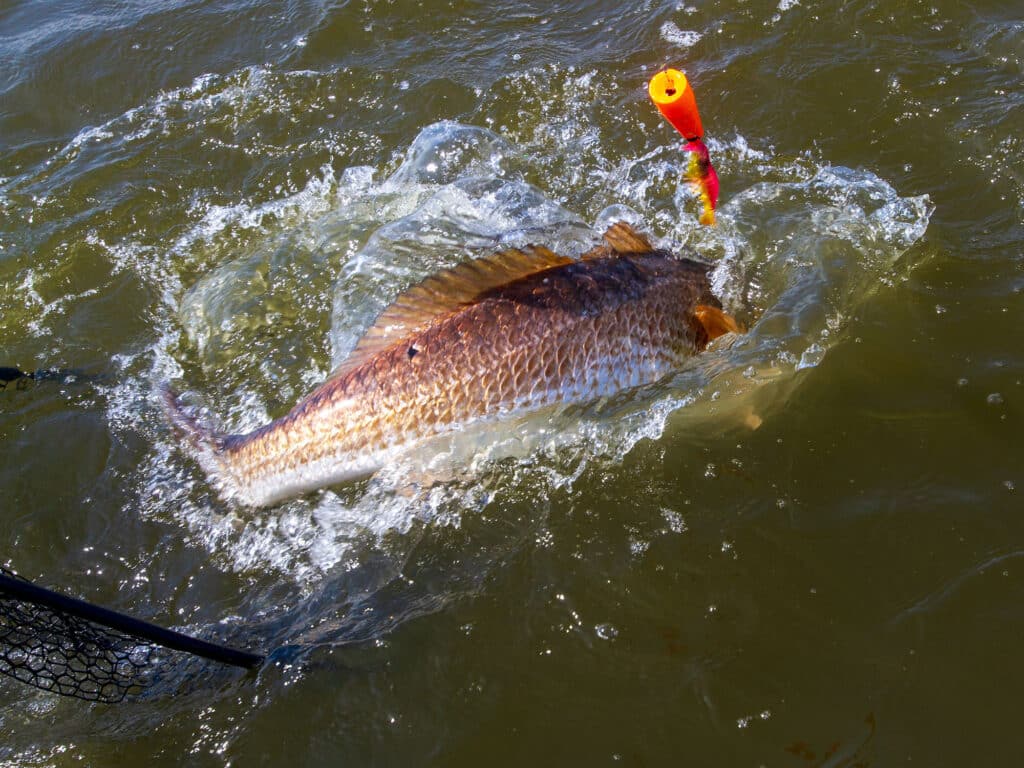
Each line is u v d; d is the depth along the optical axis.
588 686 1.15
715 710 1.12
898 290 1.46
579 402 1.34
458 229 1.68
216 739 1.15
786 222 1.60
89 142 2.01
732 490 1.29
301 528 1.33
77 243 1.79
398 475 1.33
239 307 1.63
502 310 1.32
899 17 1.95
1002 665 1.11
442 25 2.17
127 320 1.66
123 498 1.40
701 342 1.41
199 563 1.32
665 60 2.00
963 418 1.31
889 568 1.20
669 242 1.61
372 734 1.14
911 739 1.08
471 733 1.13
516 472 1.34
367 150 1.93
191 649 1.12
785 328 1.41
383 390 1.29
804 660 1.14
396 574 1.28
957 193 1.63
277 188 1.88
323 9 2.22
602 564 1.24
